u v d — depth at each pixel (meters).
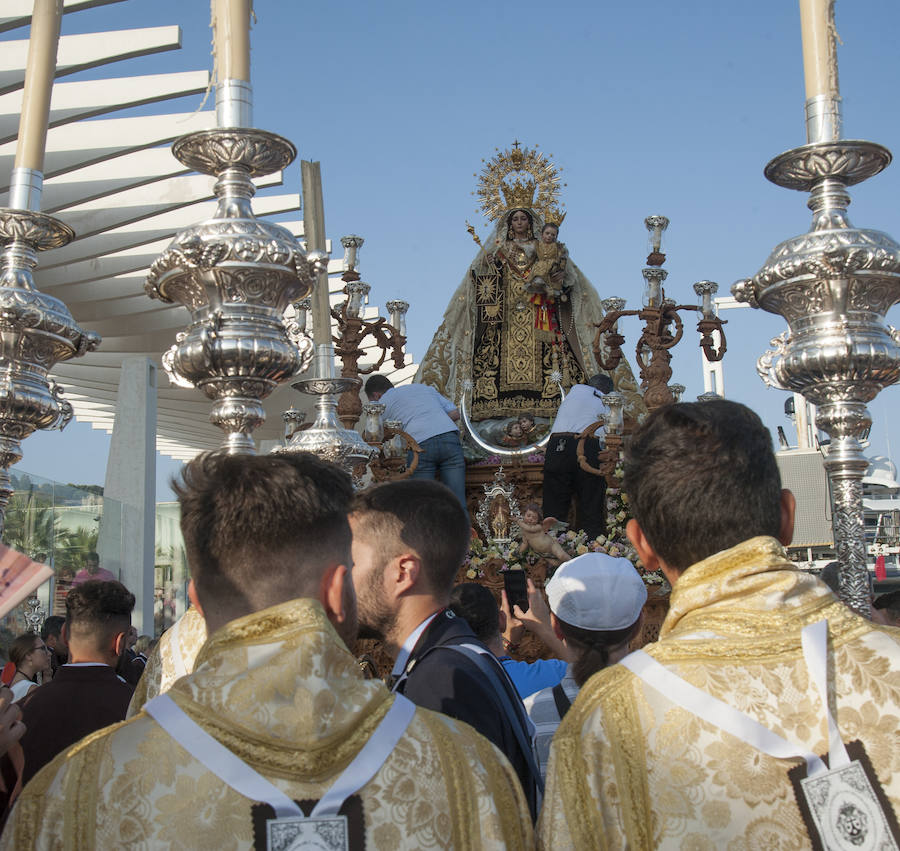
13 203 3.50
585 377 12.24
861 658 1.51
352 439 4.48
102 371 23.34
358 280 8.73
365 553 2.74
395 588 2.73
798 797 1.42
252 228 2.95
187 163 3.13
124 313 18.45
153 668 2.46
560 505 9.57
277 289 3.00
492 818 1.50
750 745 1.44
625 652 3.02
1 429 3.37
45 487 12.51
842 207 3.10
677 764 1.46
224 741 1.40
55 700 3.68
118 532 15.56
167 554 21.12
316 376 4.57
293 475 1.63
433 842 1.44
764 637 1.53
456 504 2.80
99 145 12.55
